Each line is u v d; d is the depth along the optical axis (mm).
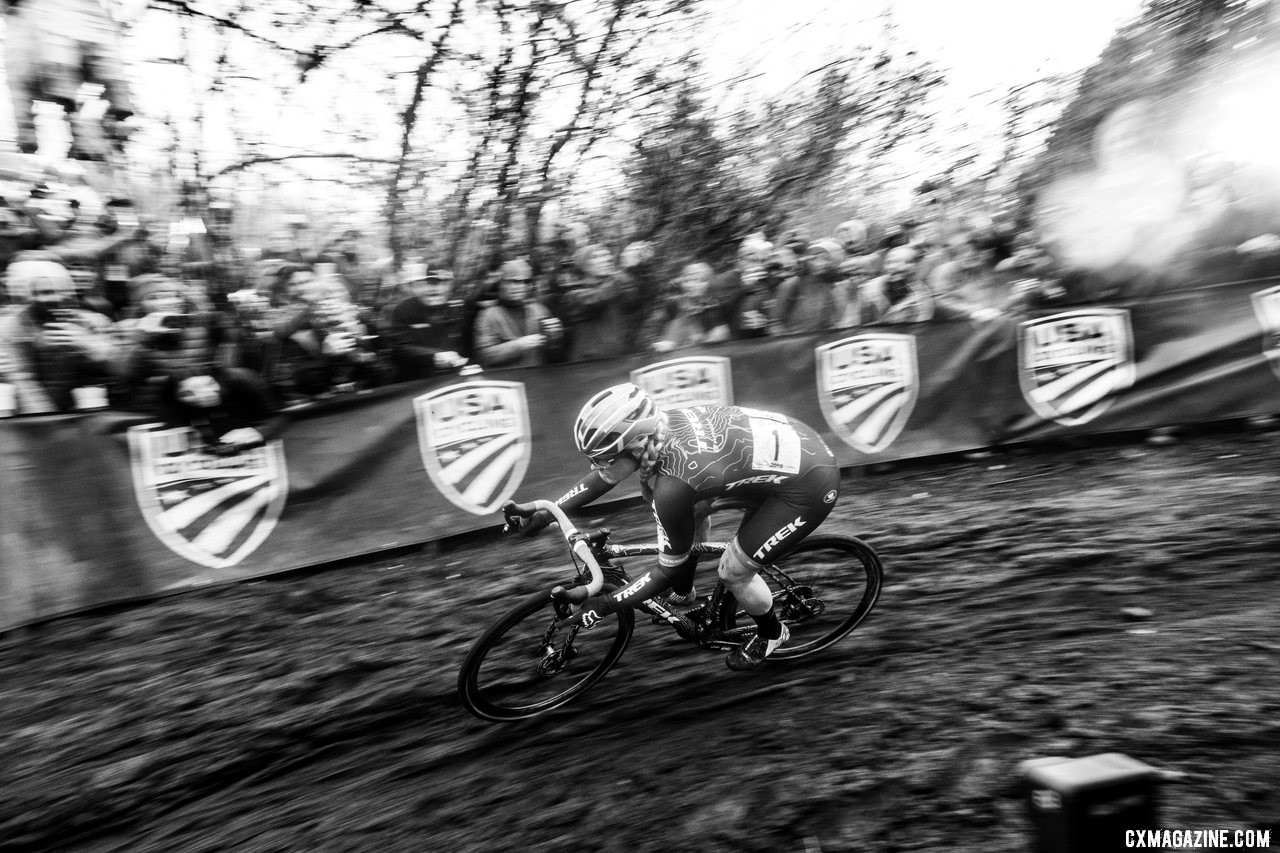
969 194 5961
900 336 4926
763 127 5539
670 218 5480
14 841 2475
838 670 3059
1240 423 5242
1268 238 5328
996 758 2488
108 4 4203
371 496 4043
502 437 4289
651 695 3010
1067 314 5133
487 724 2916
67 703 3031
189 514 3691
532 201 5086
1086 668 2900
